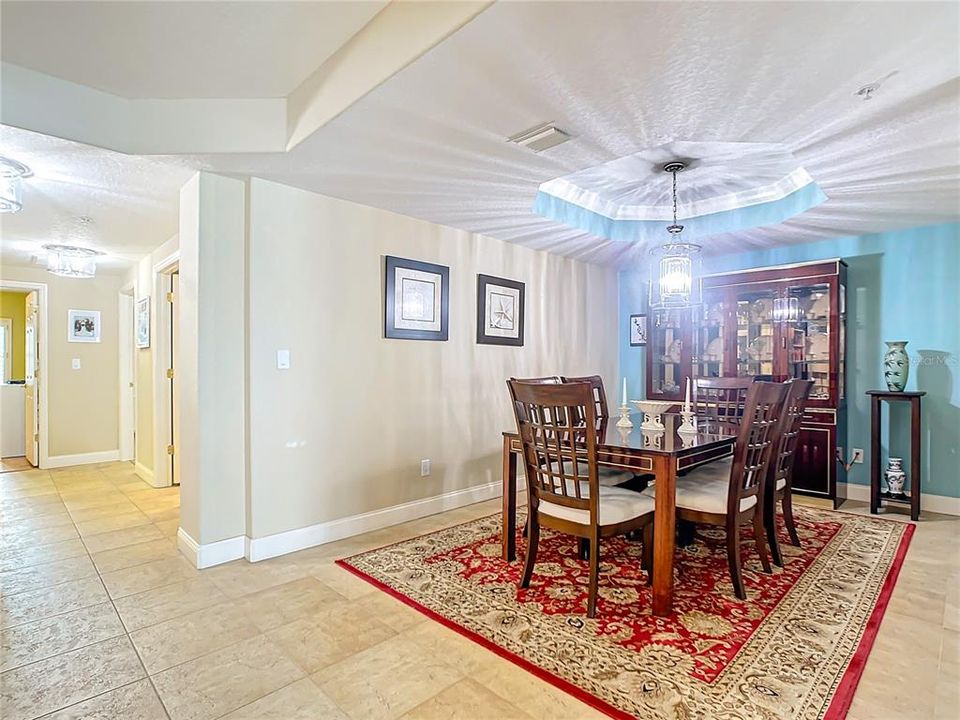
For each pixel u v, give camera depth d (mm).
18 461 5676
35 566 2723
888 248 3996
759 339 4379
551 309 4762
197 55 2053
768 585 2439
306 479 3014
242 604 2279
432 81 1837
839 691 1647
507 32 1560
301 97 2324
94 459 5578
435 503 3711
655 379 5082
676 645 1922
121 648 1935
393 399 3459
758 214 3969
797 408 2938
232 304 2801
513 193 3094
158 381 4402
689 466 2320
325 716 1561
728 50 1666
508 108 2049
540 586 2436
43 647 1944
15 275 5141
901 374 3730
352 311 3238
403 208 3381
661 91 1932
